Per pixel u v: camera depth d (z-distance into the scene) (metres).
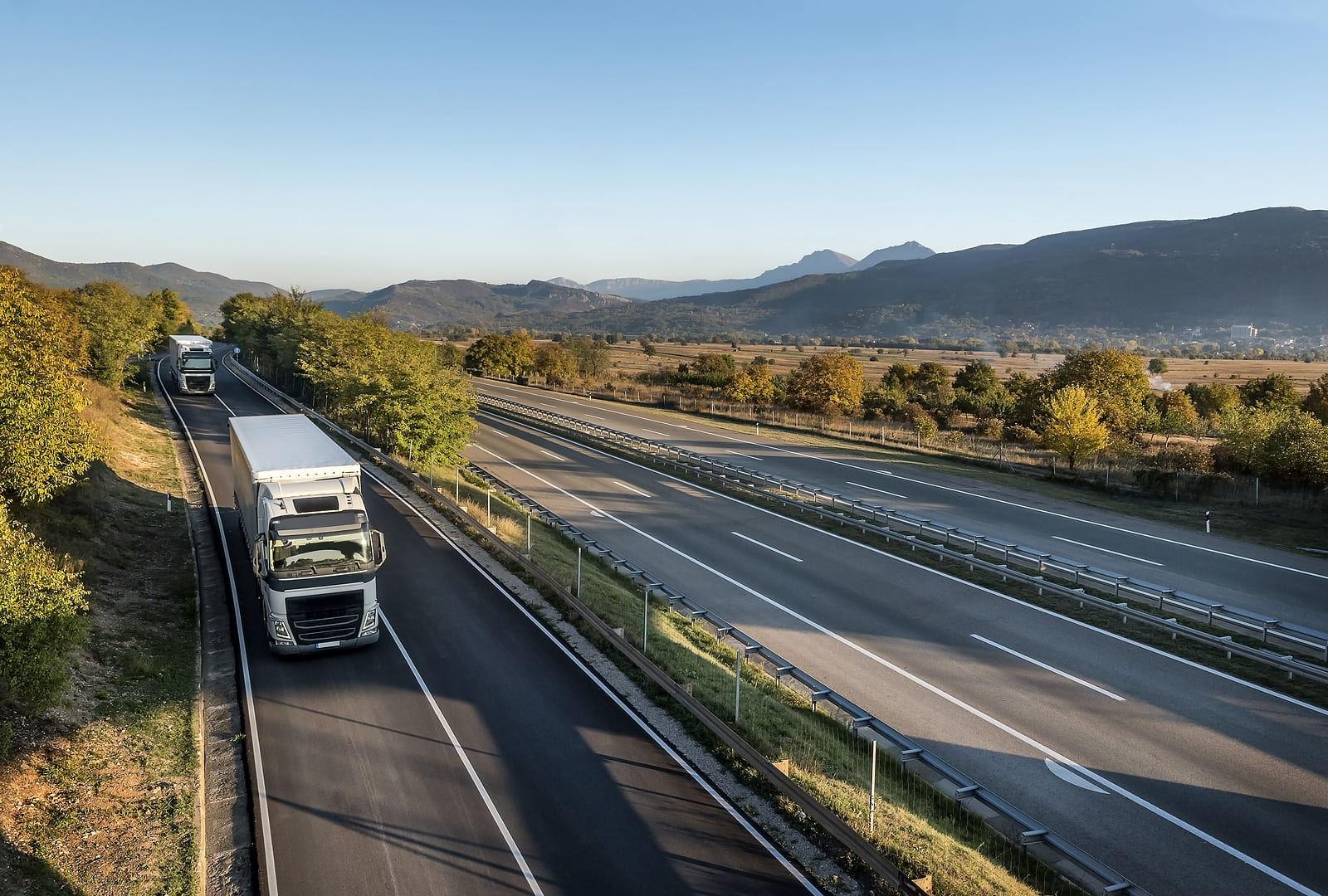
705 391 79.62
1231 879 11.67
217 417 51.62
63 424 18.38
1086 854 11.02
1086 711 16.98
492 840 11.83
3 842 10.62
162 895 10.39
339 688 16.52
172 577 22.17
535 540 27.59
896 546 29.52
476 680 17.08
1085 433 41.22
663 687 16.28
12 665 12.04
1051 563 26.06
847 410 66.19
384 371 39.53
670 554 28.31
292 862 11.19
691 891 10.85
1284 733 16.02
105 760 13.05
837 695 15.69
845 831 11.23
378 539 18.08
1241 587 24.67
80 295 59.12
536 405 72.06
